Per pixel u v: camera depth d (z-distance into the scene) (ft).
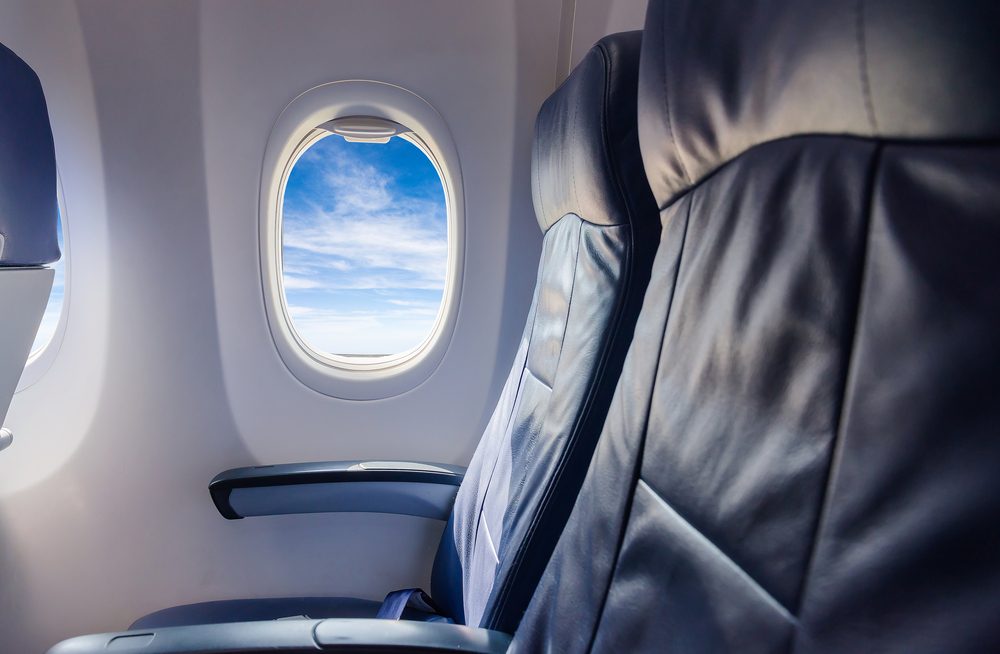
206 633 2.67
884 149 1.12
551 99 3.69
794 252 1.32
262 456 5.36
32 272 3.76
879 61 1.07
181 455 5.29
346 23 4.97
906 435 0.98
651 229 2.74
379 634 2.72
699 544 1.50
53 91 4.76
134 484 5.27
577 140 2.89
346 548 5.59
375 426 5.45
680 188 1.86
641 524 1.77
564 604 2.08
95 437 5.16
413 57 5.05
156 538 5.35
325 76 5.00
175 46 4.84
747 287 1.46
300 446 5.40
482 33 5.08
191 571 5.43
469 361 5.46
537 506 2.91
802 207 1.32
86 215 4.93
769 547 1.26
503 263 5.35
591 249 2.94
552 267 3.55
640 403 1.89
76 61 4.76
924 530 0.93
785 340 1.30
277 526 5.50
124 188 4.94
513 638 2.60
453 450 5.55
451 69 5.09
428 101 5.11
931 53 0.96
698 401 1.59
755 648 1.24
